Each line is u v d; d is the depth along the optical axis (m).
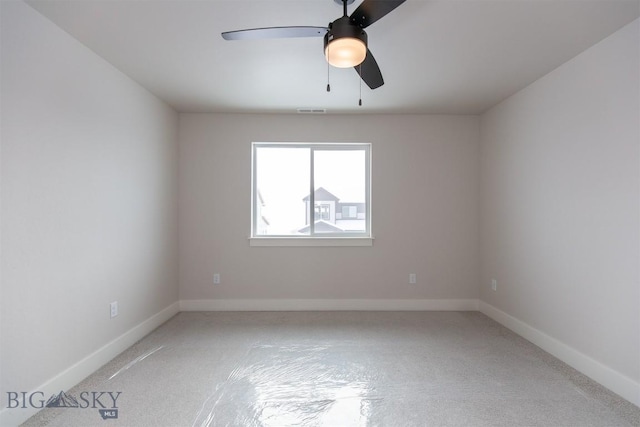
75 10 1.70
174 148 3.36
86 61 2.08
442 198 3.52
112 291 2.35
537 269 2.59
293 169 3.61
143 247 2.77
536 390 1.92
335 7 1.69
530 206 2.68
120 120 2.45
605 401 1.81
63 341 1.89
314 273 3.50
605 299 1.97
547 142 2.48
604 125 1.99
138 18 1.78
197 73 2.49
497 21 1.81
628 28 1.83
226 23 1.83
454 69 2.42
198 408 1.75
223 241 3.48
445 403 1.79
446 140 3.52
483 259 3.44
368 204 3.60
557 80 2.38
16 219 1.60
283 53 2.19
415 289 3.52
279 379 2.05
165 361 2.29
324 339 2.69
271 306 3.49
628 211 1.84
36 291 1.71
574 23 1.82
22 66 1.63
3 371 1.54
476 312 3.45
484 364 2.26
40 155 1.74
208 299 3.48
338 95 2.95
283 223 3.61
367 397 1.85
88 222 2.10
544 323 2.51
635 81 1.80
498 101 3.11
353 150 3.60
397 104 3.19
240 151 3.49
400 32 1.92
